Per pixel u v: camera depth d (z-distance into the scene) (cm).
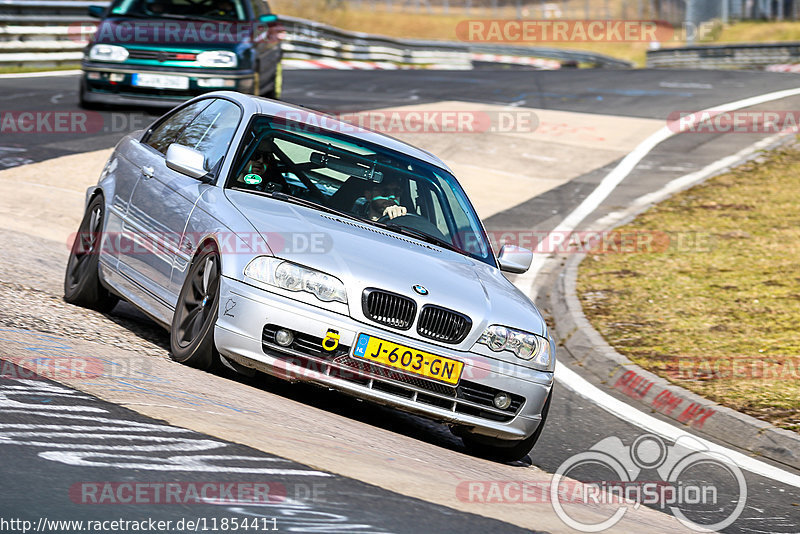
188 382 1844
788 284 3891
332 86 8381
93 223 2566
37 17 7581
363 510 1257
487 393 1973
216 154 2272
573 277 4006
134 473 1248
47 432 1356
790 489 2127
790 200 5316
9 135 4878
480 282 2109
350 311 1889
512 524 1365
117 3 5694
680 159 6334
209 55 5344
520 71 11269
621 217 5006
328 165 2292
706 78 10400
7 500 1097
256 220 2006
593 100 8425
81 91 5481
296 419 1773
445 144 6162
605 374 2984
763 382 2803
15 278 2609
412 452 1797
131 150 2611
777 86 9612
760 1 19812
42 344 1897
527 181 5588
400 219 2253
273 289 1891
